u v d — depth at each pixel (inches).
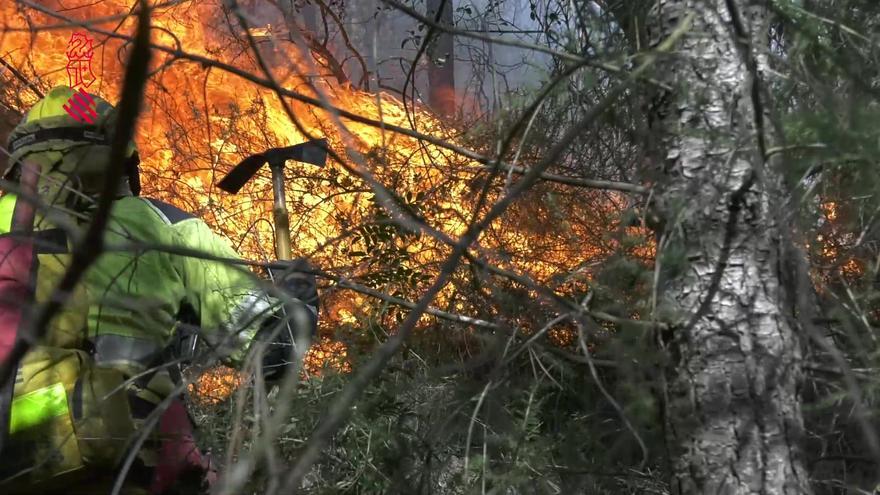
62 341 79.4
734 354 78.0
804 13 73.1
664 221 82.1
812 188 84.6
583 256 129.3
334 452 109.7
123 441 77.9
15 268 76.7
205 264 86.7
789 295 80.4
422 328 130.1
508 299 94.2
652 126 82.7
